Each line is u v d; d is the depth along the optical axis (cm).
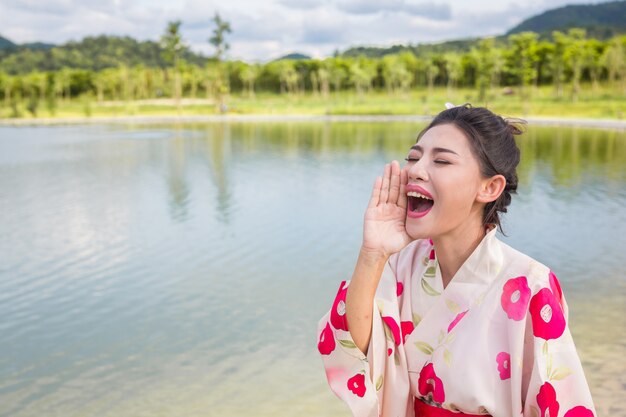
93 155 2858
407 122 5303
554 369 113
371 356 125
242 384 567
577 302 733
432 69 10150
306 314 742
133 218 1384
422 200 123
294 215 1356
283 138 3650
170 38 8462
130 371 609
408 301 129
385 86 11112
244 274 916
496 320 118
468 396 117
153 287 871
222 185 1861
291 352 634
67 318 766
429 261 129
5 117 7525
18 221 1377
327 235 1146
